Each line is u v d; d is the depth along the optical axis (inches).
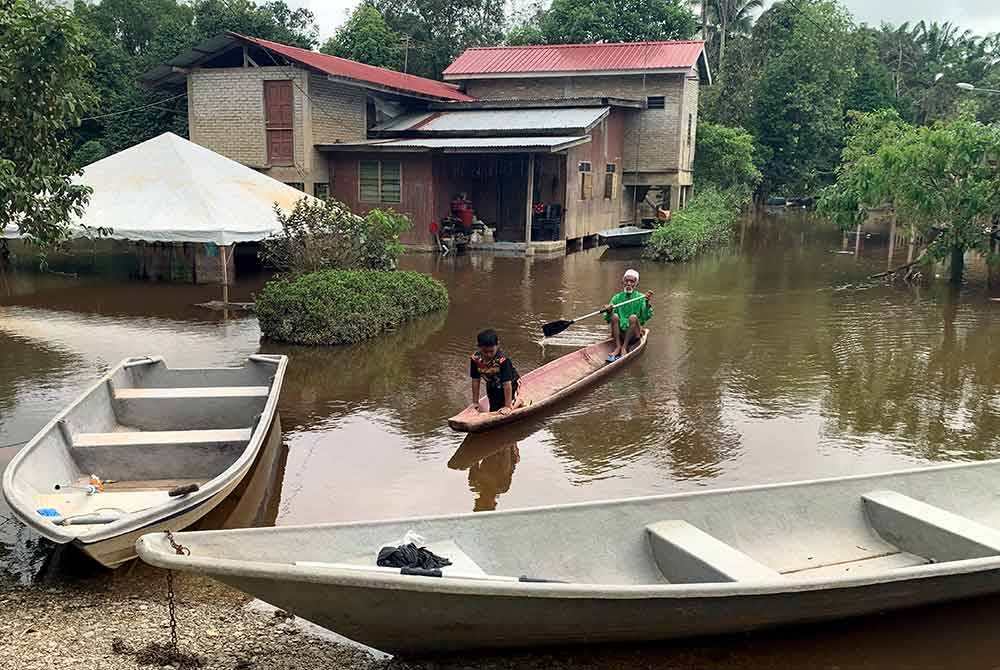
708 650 179.8
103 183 610.9
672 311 571.2
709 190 1157.1
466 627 161.2
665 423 332.2
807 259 871.7
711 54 1684.3
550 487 268.1
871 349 458.6
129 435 248.8
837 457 296.7
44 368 395.5
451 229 872.9
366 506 250.7
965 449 305.4
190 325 497.7
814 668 173.8
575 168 930.7
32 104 264.7
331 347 452.1
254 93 848.3
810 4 1549.0
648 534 203.8
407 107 1029.8
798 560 209.3
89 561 208.4
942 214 642.2
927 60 2213.3
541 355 445.1
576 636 168.7
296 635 180.7
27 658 165.0
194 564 140.3
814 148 1501.0
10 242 839.1
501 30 1689.2
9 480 196.2
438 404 355.6
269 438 286.8
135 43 1409.9
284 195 655.8
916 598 181.9
